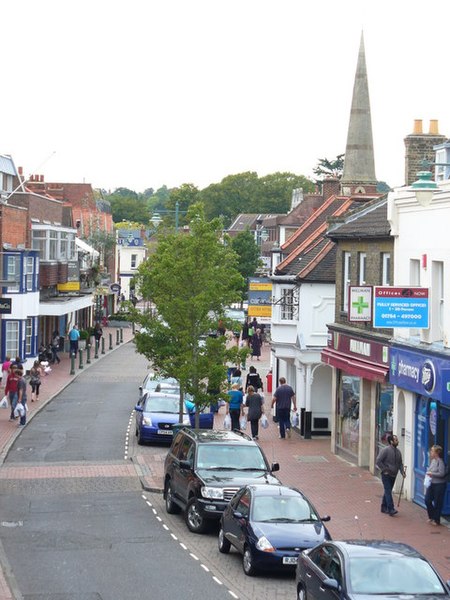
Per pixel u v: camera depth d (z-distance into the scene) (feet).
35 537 77.51
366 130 325.42
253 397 127.03
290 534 65.67
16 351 182.60
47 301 214.48
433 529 80.12
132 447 121.80
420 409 90.58
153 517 85.87
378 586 49.85
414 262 94.79
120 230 446.19
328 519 69.05
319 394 130.93
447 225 85.51
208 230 113.70
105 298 336.49
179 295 112.57
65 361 224.74
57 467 108.47
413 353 89.66
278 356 136.67
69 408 153.89
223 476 80.23
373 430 104.27
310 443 125.39
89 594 61.16
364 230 109.91
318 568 53.98
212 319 112.57
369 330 105.09
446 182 86.02
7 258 180.45
